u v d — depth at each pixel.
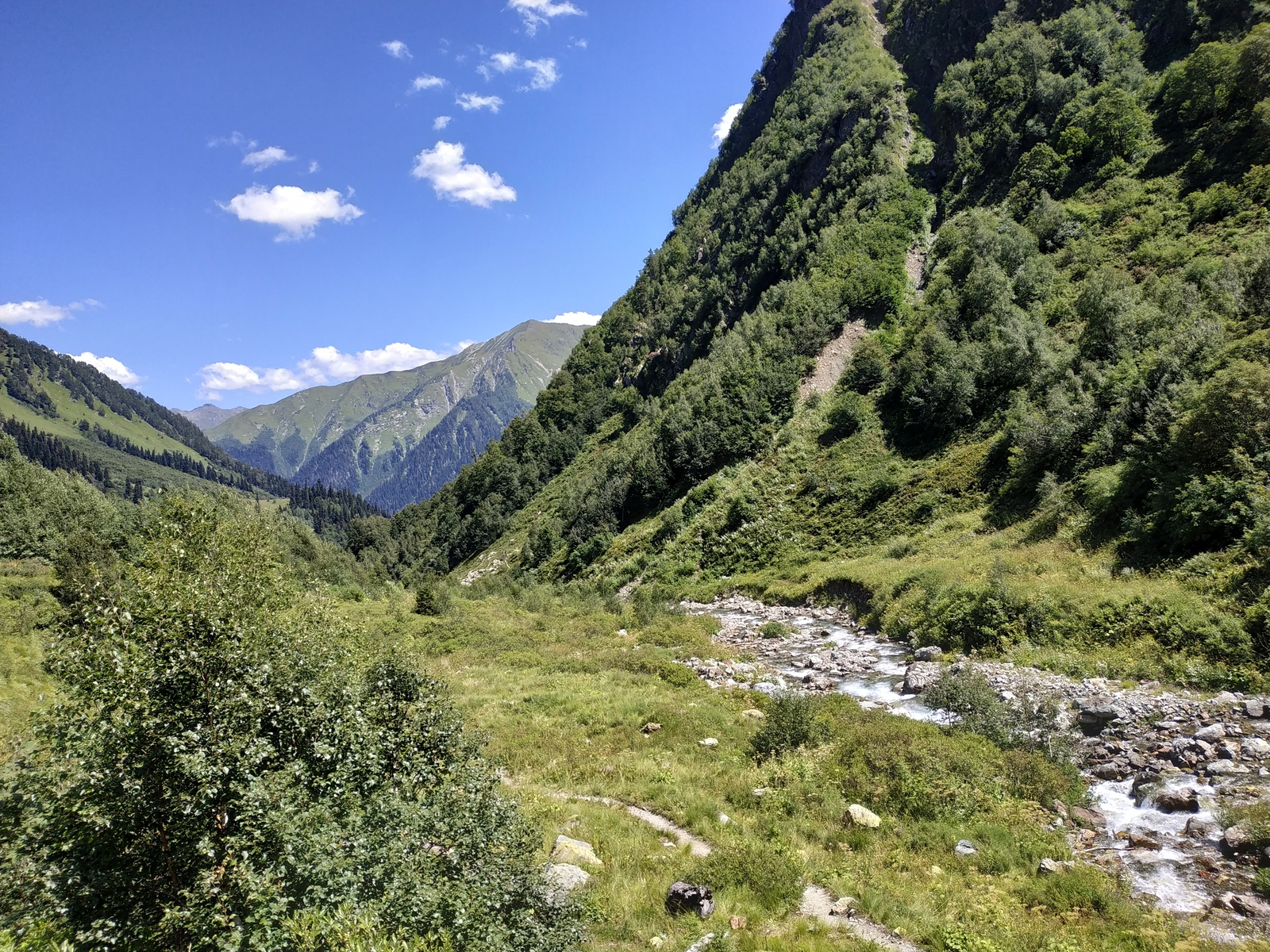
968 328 56.00
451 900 7.85
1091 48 78.44
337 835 7.66
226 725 7.86
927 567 34.69
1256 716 15.90
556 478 111.81
